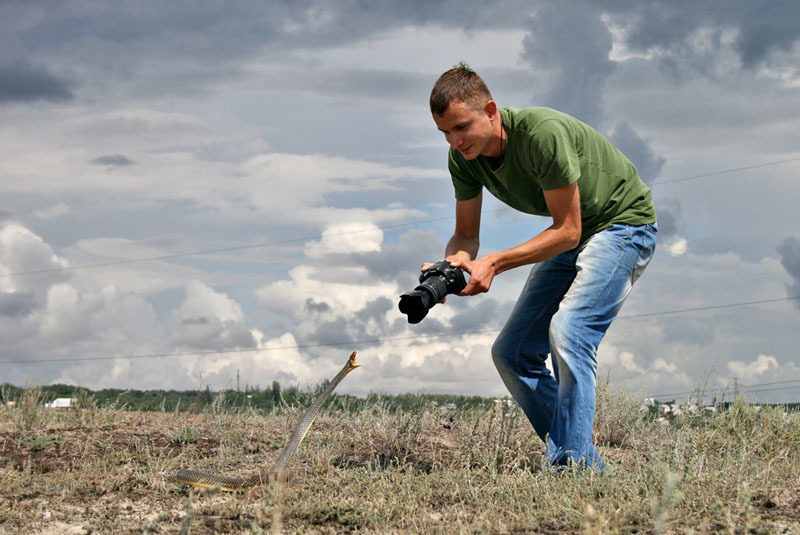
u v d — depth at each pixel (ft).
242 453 18.90
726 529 10.80
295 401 24.00
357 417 22.63
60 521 13.11
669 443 16.74
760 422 20.38
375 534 11.93
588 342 15.29
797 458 17.85
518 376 17.20
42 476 16.15
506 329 17.11
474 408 23.43
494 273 14.84
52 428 20.81
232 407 23.91
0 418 23.09
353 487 14.87
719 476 13.98
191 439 19.77
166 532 12.22
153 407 24.88
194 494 14.64
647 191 16.46
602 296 15.44
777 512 11.78
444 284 14.32
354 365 15.10
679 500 11.96
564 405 15.16
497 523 11.93
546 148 14.61
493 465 15.23
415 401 23.20
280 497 13.34
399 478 15.21
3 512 13.47
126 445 18.98
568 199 14.87
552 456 14.94
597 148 15.57
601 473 14.32
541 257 15.01
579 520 11.51
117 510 13.58
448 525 12.07
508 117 15.20
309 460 17.95
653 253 16.49
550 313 16.83
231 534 11.96
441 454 18.75
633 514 11.59
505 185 16.20
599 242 15.71
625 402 23.98
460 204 17.67
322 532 12.14
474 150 15.26
